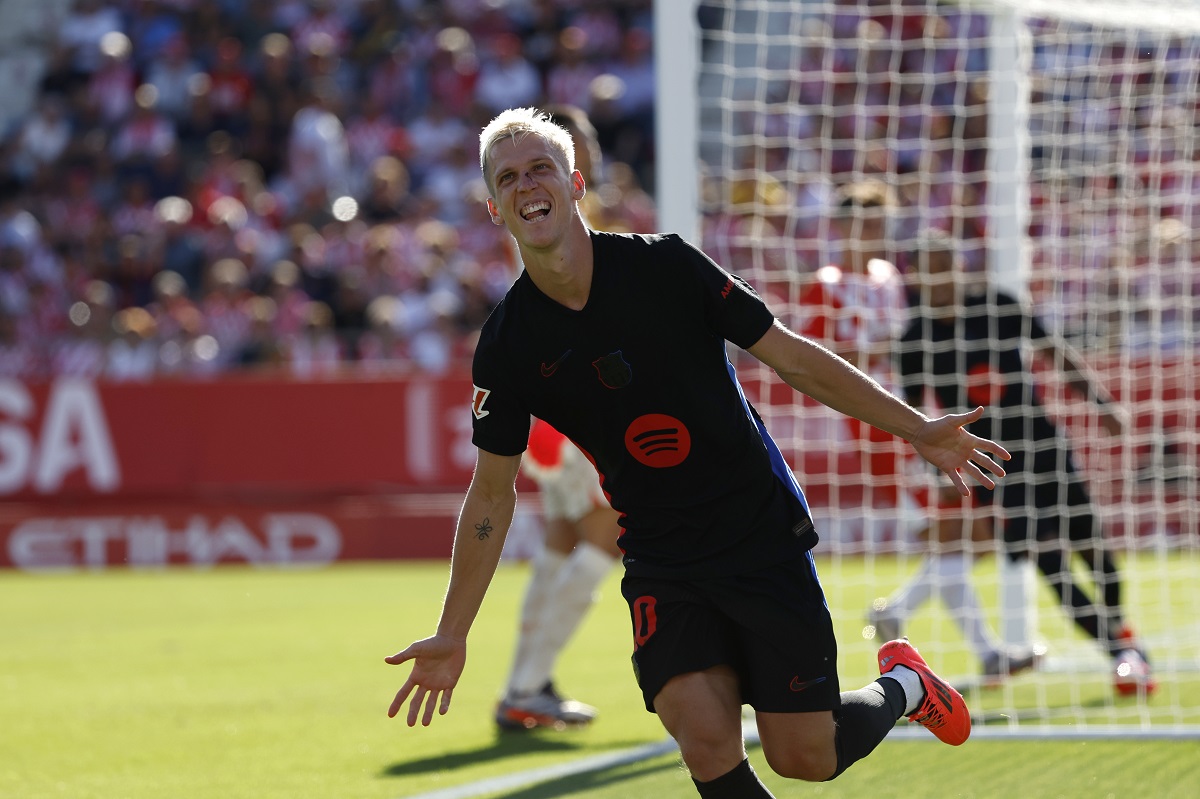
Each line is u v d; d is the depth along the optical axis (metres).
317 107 57.66
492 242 53.16
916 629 28.53
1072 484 21.78
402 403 44.72
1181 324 35.88
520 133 10.81
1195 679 21.97
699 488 11.35
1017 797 14.52
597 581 19.06
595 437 11.45
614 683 22.95
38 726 20.33
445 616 11.78
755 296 11.20
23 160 61.53
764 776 15.73
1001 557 23.02
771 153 44.34
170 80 61.62
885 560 41.81
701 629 11.43
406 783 16.09
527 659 19.23
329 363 47.41
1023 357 21.92
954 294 21.64
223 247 53.56
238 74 60.84
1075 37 25.61
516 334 11.22
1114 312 35.31
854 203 22.11
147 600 36.94
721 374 11.30
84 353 49.00
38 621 33.19
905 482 23.41
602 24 62.19
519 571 43.09
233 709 21.41
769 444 11.84
